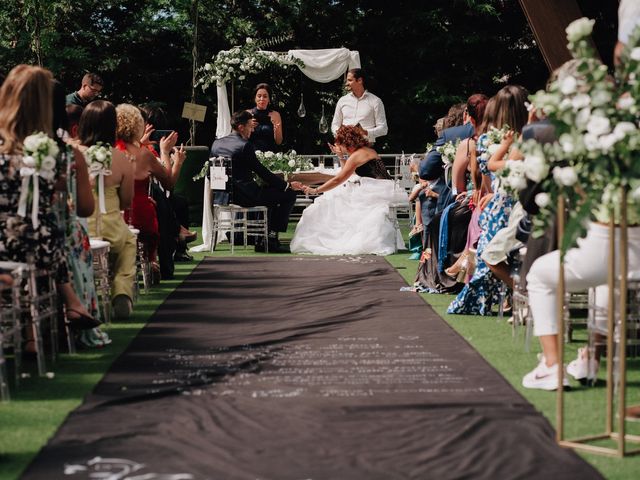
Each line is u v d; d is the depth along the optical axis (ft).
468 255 24.82
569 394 15.75
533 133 15.46
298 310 24.38
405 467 12.06
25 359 18.67
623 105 12.45
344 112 44.39
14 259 17.37
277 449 12.75
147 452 12.67
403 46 78.28
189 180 51.60
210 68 47.98
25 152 16.97
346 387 16.10
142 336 20.92
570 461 12.32
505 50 78.02
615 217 14.51
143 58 79.87
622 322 12.62
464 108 31.30
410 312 23.91
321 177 41.16
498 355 18.78
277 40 51.31
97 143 22.59
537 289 16.08
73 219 19.33
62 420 14.35
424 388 15.97
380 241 38.04
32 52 72.84
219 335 20.98
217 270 32.76
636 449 12.79
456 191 27.78
